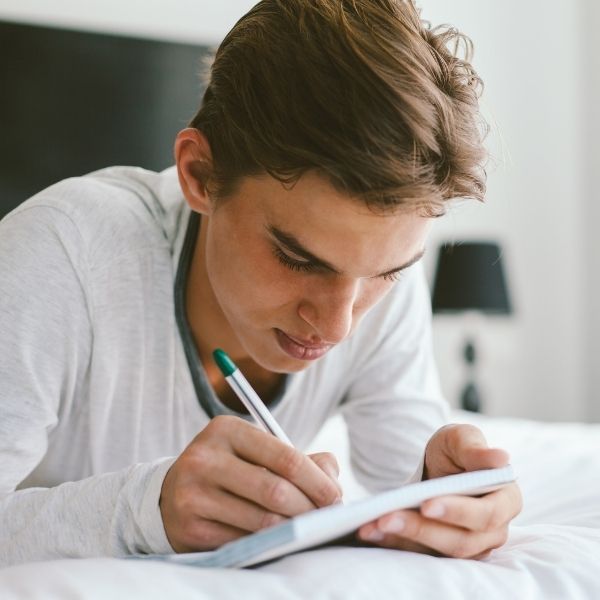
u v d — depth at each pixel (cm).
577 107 328
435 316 300
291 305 74
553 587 64
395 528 63
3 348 80
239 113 74
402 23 72
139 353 91
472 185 72
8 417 79
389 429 108
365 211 66
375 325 106
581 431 188
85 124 232
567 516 99
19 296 81
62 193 89
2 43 225
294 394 103
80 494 72
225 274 78
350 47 68
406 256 71
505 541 71
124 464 96
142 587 53
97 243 87
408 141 66
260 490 62
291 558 62
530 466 129
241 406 100
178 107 242
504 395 311
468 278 273
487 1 312
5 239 84
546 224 321
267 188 70
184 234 93
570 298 325
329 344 77
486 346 307
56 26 230
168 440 97
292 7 74
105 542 69
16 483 81
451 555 67
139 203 94
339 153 65
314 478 64
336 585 57
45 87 228
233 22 259
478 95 80
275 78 71
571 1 328
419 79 68
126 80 236
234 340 94
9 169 225
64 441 95
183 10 253
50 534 71
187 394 95
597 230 323
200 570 57
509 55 316
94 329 88
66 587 52
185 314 93
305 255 70
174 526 65
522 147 318
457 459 74
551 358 321
